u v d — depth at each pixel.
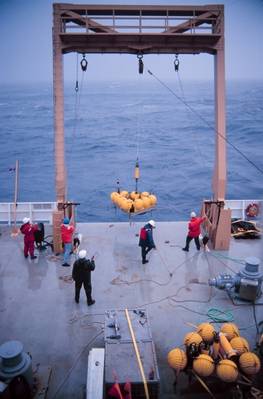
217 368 6.86
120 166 43.31
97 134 60.91
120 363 6.83
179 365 7.09
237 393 7.01
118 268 12.48
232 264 12.77
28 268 12.52
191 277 11.90
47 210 16.55
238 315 9.88
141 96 112.31
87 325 9.46
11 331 9.23
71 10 13.58
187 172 40.59
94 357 6.76
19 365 6.88
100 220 27.31
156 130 63.38
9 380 6.74
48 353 8.46
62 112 13.87
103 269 12.41
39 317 9.80
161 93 121.19
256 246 14.28
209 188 35.16
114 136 59.28
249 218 16.98
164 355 8.38
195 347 7.17
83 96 112.44
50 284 11.49
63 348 8.62
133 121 71.38
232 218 17.05
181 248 14.03
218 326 9.39
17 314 9.94
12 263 12.88
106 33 13.48
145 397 6.61
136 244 14.39
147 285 11.42
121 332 7.57
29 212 16.53
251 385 6.86
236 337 7.48
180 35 13.66
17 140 57.50
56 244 13.46
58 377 7.78
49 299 10.66
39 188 36.34
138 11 13.94
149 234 12.45
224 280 10.55
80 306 10.31
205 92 123.88
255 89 122.94
